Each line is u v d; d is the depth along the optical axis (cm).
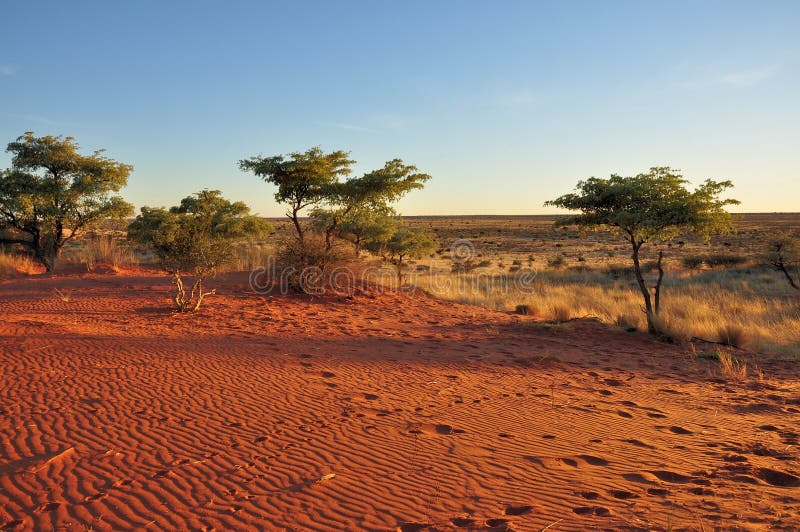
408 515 413
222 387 746
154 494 437
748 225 10150
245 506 422
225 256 1459
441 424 640
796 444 611
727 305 1972
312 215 2041
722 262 3984
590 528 387
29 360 811
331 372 866
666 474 511
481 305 2152
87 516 399
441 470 504
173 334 1109
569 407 750
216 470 487
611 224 1487
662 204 1366
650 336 1416
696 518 403
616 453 569
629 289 2758
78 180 2395
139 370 802
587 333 1434
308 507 423
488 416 686
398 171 1844
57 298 1491
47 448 518
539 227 11281
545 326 1482
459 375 909
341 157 1906
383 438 584
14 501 417
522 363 1047
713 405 793
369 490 457
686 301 1978
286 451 537
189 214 2652
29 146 2372
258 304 1599
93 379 743
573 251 6244
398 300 1933
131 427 582
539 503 437
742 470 523
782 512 414
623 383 923
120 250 2464
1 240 2580
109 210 2472
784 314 1781
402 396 759
